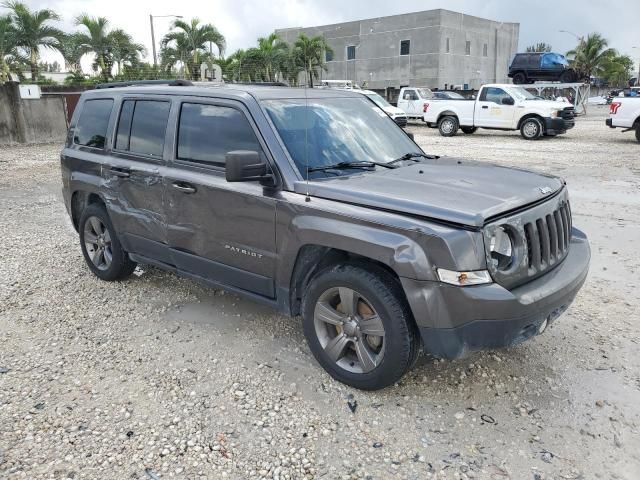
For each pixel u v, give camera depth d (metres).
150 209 4.74
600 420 3.36
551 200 3.63
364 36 52.00
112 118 5.23
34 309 5.05
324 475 2.94
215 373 3.92
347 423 3.35
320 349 3.77
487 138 21.00
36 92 20.36
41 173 13.42
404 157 4.45
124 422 3.38
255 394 3.66
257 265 3.99
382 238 3.25
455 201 3.28
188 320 4.77
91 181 5.35
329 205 3.51
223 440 3.21
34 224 8.28
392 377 3.44
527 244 3.34
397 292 3.34
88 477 2.93
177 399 3.62
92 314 4.92
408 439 3.21
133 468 3.00
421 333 3.23
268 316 4.82
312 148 3.99
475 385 3.72
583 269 3.69
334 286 3.57
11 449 3.14
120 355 4.19
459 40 49.88
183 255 4.54
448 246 3.04
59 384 3.80
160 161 4.62
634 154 15.14
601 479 2.89
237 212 4.00
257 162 3.69
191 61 33.22
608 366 3.95
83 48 30.14
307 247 3.71
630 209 8.63
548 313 3.34
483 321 3.08
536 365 3.96
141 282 5.66
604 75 74.19
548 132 19.75
